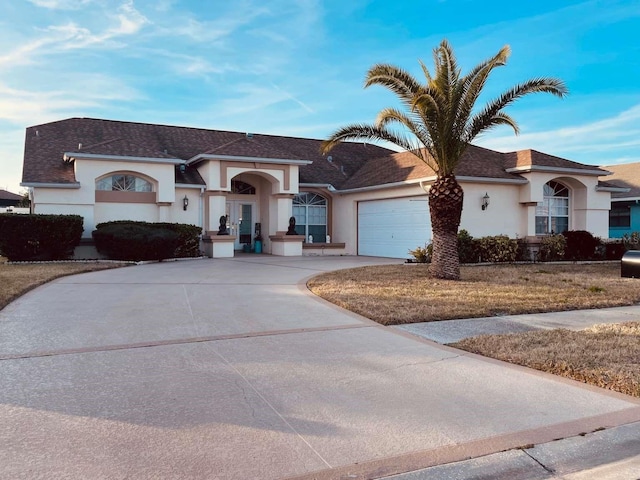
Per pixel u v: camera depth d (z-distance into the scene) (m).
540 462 3.59
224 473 3.27
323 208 25.19
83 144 20.84
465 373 5.51
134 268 15.48
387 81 12.60
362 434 3.91
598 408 4.53
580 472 3.50
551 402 4.66
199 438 3.76
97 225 18.12
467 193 19.28
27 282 11.10
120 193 19.12
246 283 12.14
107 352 5.97
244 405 4.44
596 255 20.64
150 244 17.38
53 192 17.80
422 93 11.97
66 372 5.21
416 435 3.92
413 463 3.50
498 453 3.68
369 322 8.01
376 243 22.48
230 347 6.34
